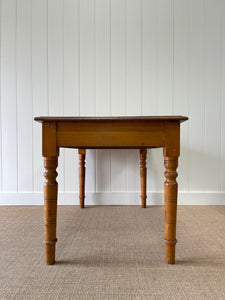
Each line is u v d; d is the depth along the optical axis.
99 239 1.41
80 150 2.11
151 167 2.30
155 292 0.89
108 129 1.12
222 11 2.26
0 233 1.52
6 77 2.29
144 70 2.29
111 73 2.29
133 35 2.28
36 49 2.29
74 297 0.86
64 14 2.28
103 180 2.31
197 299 0.85
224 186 2.30
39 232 1.54
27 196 2.30
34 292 0.89
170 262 1.11
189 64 2.28
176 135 1.10
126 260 1.15
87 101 2.30
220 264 1.11
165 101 2.29
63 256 1.19
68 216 1.90
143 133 1.12
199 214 1.95
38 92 2.30
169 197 1.09
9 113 2.30
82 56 2.29
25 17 2.28
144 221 1.76
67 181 2.31
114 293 0.88
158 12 2.27
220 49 2.27
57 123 1.11
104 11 2.27
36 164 2.31
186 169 2.30
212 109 2.29
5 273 1.03
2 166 2.31
